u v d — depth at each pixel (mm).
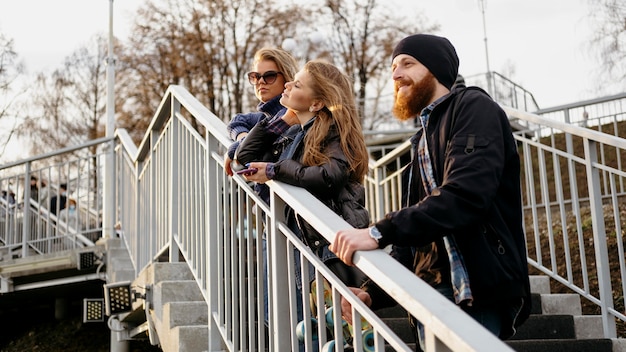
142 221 5359
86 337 8383
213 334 3184
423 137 2090
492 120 1914
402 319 3443
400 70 2160
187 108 3828
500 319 1938
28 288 7223
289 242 2312
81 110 24922
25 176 7602
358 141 2518
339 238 1802
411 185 2143
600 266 3686
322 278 2090
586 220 6926
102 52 25078
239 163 2791
